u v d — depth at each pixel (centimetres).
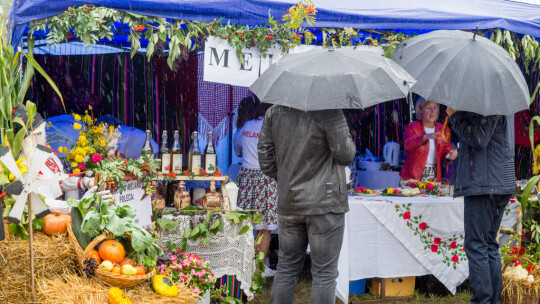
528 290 433
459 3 569
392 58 439
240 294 458
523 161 752
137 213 402
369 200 494
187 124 709
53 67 653
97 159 393
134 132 566
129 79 691
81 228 324
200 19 443
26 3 383
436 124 646
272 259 612
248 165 533
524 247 505
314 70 338
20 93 356
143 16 420
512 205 511
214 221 430
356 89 323
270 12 465
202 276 393
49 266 312
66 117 506
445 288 534
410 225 491
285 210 354
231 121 720
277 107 358
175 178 438
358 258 477
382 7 512
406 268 493
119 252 329
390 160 745
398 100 764
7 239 312
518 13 567
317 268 355
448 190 554
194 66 708
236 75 472
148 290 328
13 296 292
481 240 412
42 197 330
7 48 342
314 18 468
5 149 274
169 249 408
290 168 348
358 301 495
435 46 412
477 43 405
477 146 394
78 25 396
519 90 390
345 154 340
